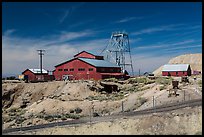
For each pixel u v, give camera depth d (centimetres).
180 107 4372
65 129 3631
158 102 5278
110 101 6162
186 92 5741
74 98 7412
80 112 5662
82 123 3853
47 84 8856
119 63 12975
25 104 8112
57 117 4784
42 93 8588
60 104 6119
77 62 10794
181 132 3559
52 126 3762
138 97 6031
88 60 10938
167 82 8262
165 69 13988
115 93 8106
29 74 11794
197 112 3981
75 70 10812
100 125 3722
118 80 10162
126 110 5288
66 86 8506
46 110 5997
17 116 5481
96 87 8375
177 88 6044
